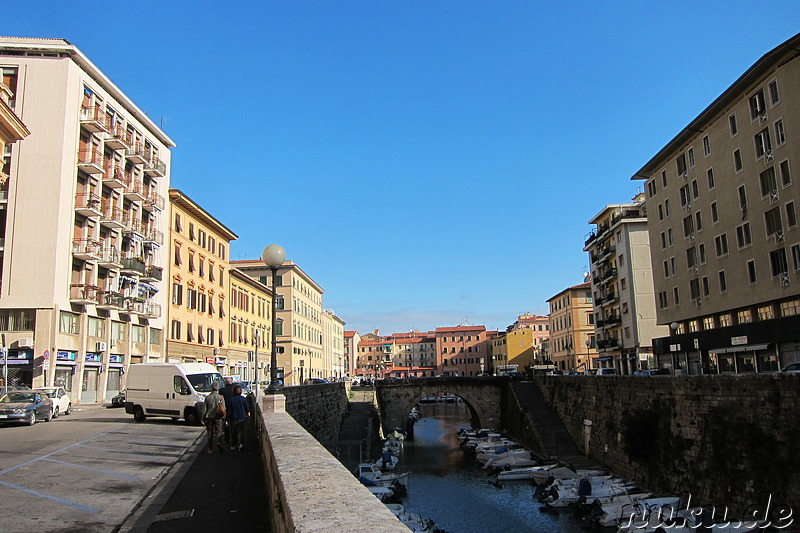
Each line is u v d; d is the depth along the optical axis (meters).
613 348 71.62
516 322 162.00
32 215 39.22
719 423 27.38
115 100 47.72
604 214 75.44
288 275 91.75
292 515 3.79
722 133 44.12
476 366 165.12
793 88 36.22
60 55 41.19
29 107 40.19
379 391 67.50
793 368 27.81
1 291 38.28
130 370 28.56
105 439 20.16
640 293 66.81
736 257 42.66
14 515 9.35
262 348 84.56
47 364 37.59
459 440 62.12
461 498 35.75
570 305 93.81
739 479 25.77
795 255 36.66
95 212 42.09
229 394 18.73
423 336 189.88
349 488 4.75
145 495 11.03
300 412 37.28
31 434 21.89
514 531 28.47
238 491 11.28
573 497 32.69
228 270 70.94
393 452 54.28
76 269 41.78
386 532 3.23
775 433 24.22
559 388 53.59
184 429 24.00
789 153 36.69
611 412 40.28
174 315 56.22
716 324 46.53
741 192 42.03
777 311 39.44
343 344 154.88
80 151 42.50
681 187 50.38
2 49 40.44
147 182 53.22
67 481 12.36
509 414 62.47
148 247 51.44
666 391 32.28
